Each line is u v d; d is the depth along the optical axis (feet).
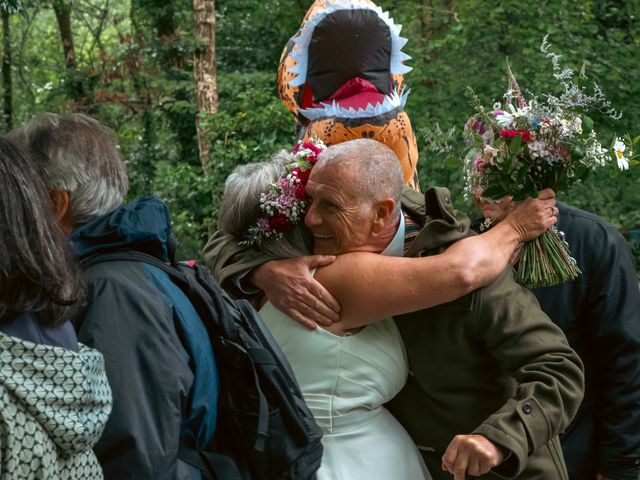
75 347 5.58
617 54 36.42
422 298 7.95
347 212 8.16
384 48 11.75
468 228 8.61
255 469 6.94
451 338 8.22
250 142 42.45
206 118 44.50
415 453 8.71
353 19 11.62
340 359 8.30
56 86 58.34
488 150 8.63
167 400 6.23
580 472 10.23
